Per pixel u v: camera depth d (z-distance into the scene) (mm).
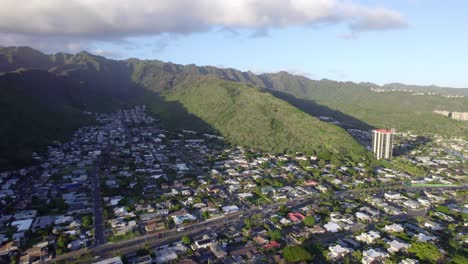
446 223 168875
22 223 155875
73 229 153125
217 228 159750
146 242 144375
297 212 178625
